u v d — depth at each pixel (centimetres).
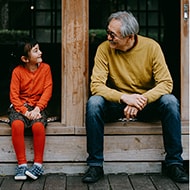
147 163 346
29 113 331
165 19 526
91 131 320
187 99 349
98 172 324
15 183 321
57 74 525
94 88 327
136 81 337
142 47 333
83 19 341
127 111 317
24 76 342
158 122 348
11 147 343
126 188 310
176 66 447
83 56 343
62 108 346
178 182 321
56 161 345
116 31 319
